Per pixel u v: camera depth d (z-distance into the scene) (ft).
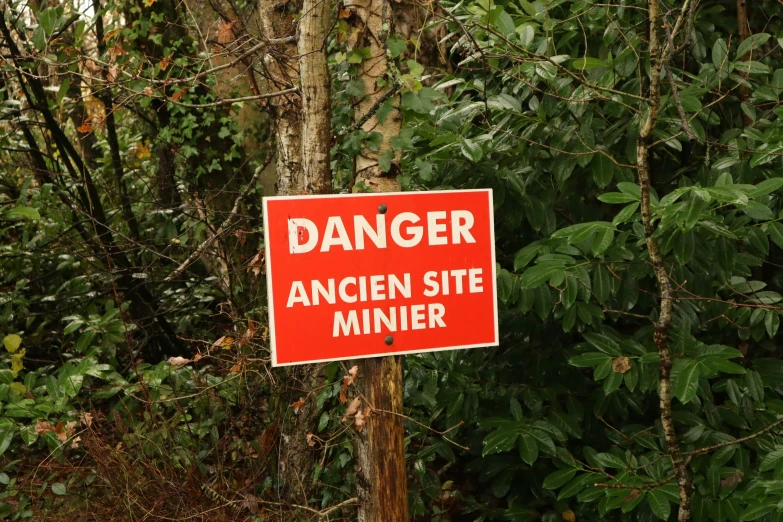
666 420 8.95
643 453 11.38
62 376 12.39
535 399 11.75
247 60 11.89
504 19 10.09
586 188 12.20
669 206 8.14
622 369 10.00
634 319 12.22
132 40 17.24
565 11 11.99
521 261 10.39
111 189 18.57
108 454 11.51
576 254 10.17
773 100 10.64
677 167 12.12
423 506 11.66
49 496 11.95
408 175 8.91
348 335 6.94
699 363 9.34
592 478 10.52
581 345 11.39
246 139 18.48
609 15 10.84
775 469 9.21
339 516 11.31
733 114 12.19
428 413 12.98
